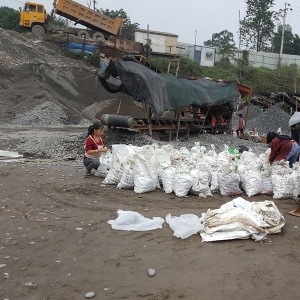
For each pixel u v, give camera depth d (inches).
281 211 243.4
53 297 133.6
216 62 2138.3
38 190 287.4
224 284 143.5
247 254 170.9
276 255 170.7
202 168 287.4
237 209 197.3
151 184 286.7
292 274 152.7
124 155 310.0
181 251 173.5
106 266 157.9
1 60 1204.5
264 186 292.0
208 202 261.9
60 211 235.0
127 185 294.2
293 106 1203.9
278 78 1892.2
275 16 2564.0
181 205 252.1
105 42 1520.7
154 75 542.3
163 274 151.2
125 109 930.1
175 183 278.5
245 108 1266.0
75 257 166.4
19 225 207.5
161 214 229.3
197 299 132.8
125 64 542.9
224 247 178.2
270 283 144.9
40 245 179.3
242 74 1950.1
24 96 1089.4
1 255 167.2
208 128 722.8
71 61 1416.1
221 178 283.4
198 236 192.1
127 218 208.2
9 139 606.9
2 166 383.6
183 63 1752.0
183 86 592.1
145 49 1624.0
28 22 1497.3
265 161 306.5
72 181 324.5
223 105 722.8
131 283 143.9
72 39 1499.8
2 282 143.6
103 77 569.3
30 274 150.3
